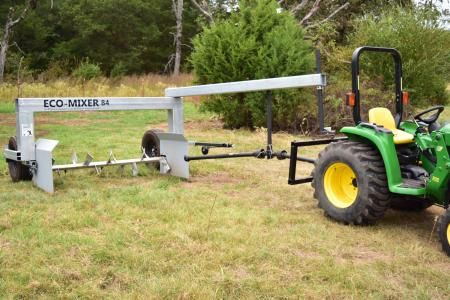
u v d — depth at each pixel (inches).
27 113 234.7
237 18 481.7
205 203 211.6
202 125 521.7
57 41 1423.5
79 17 1304.1
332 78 504.1
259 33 464.8
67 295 127.6
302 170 295.9
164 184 244.7
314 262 150.4
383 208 183.0
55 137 408.8
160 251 155.5
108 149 351.6
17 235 168.1
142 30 1382.9
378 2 901.8
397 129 206.7
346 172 196.4
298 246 164.6
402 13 542.0
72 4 1364.4
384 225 191.3
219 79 471.2
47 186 225.9
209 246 159.9
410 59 494.9
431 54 512.4
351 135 197.3
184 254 153.6
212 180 265.0
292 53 444.1
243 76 458.9
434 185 165.2
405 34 503.5
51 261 147.7
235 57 456.1
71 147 359.3
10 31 1041.5
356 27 628.1
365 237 175.3
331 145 197.9
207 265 146.6
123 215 191.6
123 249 156.5
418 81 501.7
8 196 216.5
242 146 381.4
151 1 1440.7
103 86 850.1
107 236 167.0
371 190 180.5
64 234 168.2
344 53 550.6
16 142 242.2
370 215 183.3
